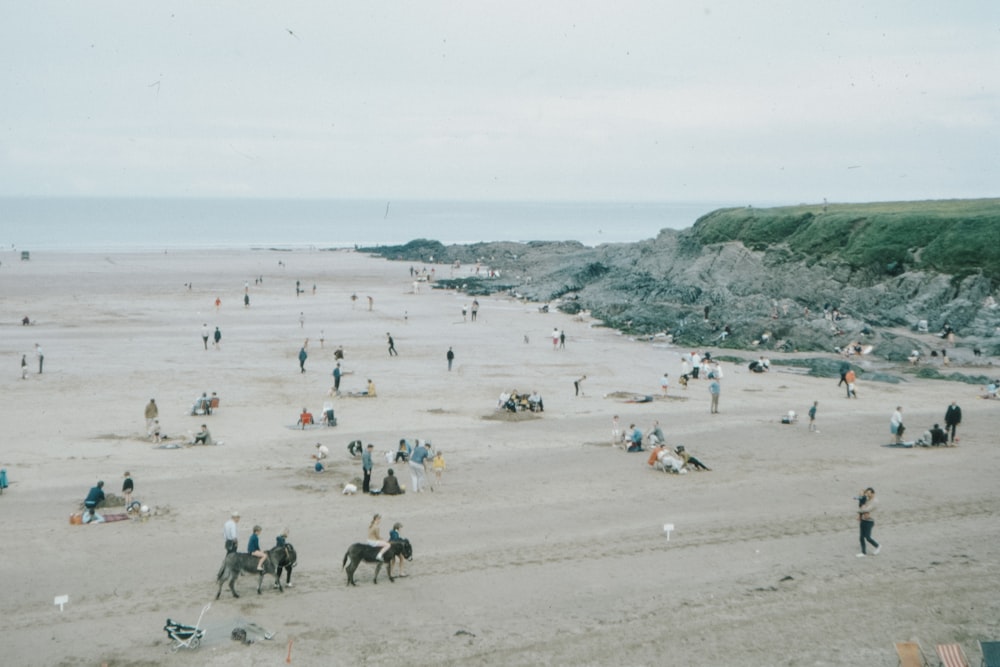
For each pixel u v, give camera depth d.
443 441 38.69
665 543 25.58
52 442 37.50
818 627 19.95
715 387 44.81
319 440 38.56
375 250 173.25
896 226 84.62
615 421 38.25
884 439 39.44
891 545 25.23
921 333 71.44
